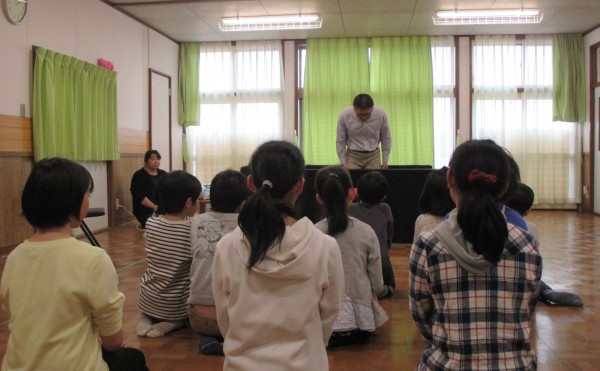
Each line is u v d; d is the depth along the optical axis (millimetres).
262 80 8172
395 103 7926
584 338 2342
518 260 1007
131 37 6730
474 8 6570
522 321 1006
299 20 7039
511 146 7926
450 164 1099
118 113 6395
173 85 8078
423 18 7016
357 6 6477
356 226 2309
